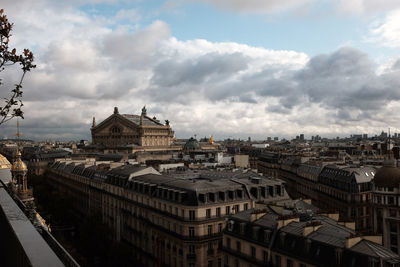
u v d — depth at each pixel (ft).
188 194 360.89
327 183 607.37
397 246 407.03
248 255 278.05
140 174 508.12
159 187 408.05
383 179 426.10
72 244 556.92
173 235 367.25
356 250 201.77
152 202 416.87
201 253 348.59
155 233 408.46
